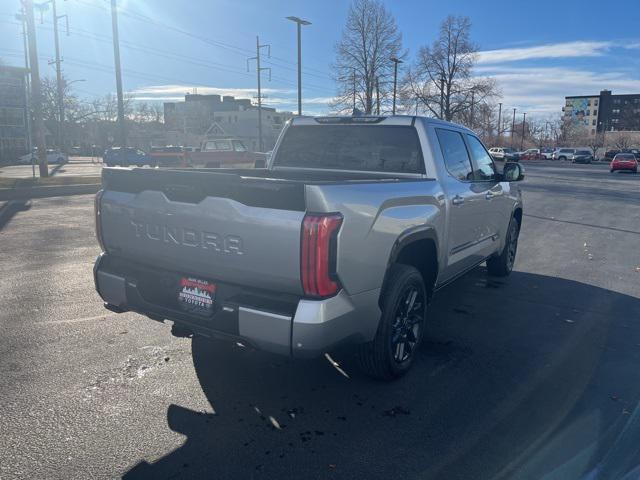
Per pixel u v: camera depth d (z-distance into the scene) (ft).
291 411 11.50
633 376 13.56
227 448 10.05
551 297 20.86
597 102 574.56
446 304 19.69
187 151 99.81
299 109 112.78
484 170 19.51
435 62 183.21
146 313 12.09
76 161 189.47
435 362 14.28
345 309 10.37
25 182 61.98
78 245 27.99
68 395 11.85
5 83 211.61
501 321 17.81
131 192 12.05
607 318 18.31
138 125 345.10
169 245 11.30
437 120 16.48
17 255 25.44
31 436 10.23
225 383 12.66
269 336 10.02
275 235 9.81
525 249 31.24
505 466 9.64
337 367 13.74
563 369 13.94
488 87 184.14
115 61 84.94
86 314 17.21
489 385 12.93
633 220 45.21
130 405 11.51
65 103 250.98
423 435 10.66
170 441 10.23
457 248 16.24
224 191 10.44
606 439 10.55
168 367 13.42
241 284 10.58
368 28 158.61
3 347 14.42
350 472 9.43
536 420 11.29
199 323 11.02
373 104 163.94
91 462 9.49
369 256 10.80
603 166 183.73
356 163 16.55
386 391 12.51
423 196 13.37
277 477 9.25
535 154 240.94
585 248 31.89
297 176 16.69
